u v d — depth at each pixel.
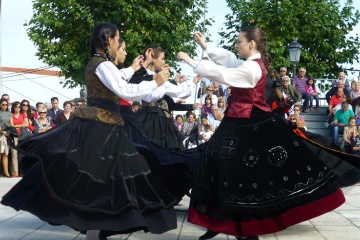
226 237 4.86
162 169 4.31
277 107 4.31
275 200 3.97
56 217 3.62
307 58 26.98
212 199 4.07
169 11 19.22
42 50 19.31
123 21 18.91
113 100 4.02
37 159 3.71
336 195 4.08
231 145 4.06
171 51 19.23
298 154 4.05
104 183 3.77
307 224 5.61
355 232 5.18
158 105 6.28
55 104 13.45
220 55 4.52
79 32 19.19
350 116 12.98
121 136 3.97
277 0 26.61
